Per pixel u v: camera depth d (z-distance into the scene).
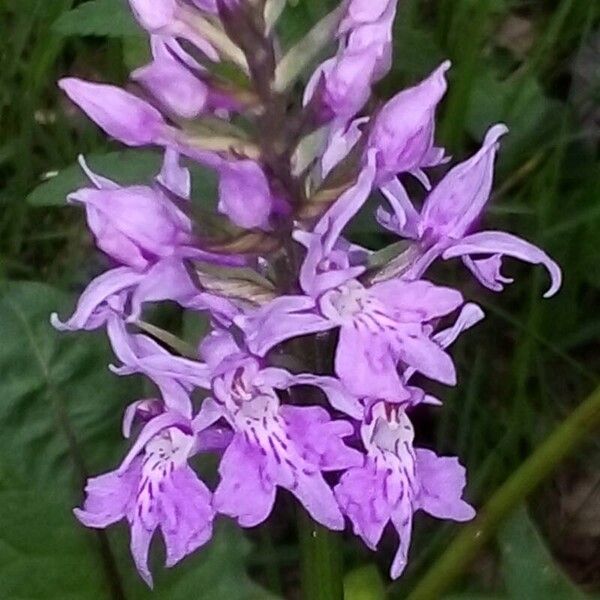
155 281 0.08
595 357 0.15
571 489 0.15
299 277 0.08
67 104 0.16
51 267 0.15
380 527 0.08
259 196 0.08
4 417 0.11
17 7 0.15
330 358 0.08
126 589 0.11
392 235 0.14
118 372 0.08
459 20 0.15
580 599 0.10
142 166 0.12
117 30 0.12
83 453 0.11
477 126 0.15
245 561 0.13
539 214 0.14
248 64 0.08
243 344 0.08
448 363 0.08
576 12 0.16
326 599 0.09
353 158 0.08
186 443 0.08
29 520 0.11
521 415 0.14
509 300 0.15
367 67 0.08
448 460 0.08
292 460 0.08
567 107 0.14
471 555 0.10
